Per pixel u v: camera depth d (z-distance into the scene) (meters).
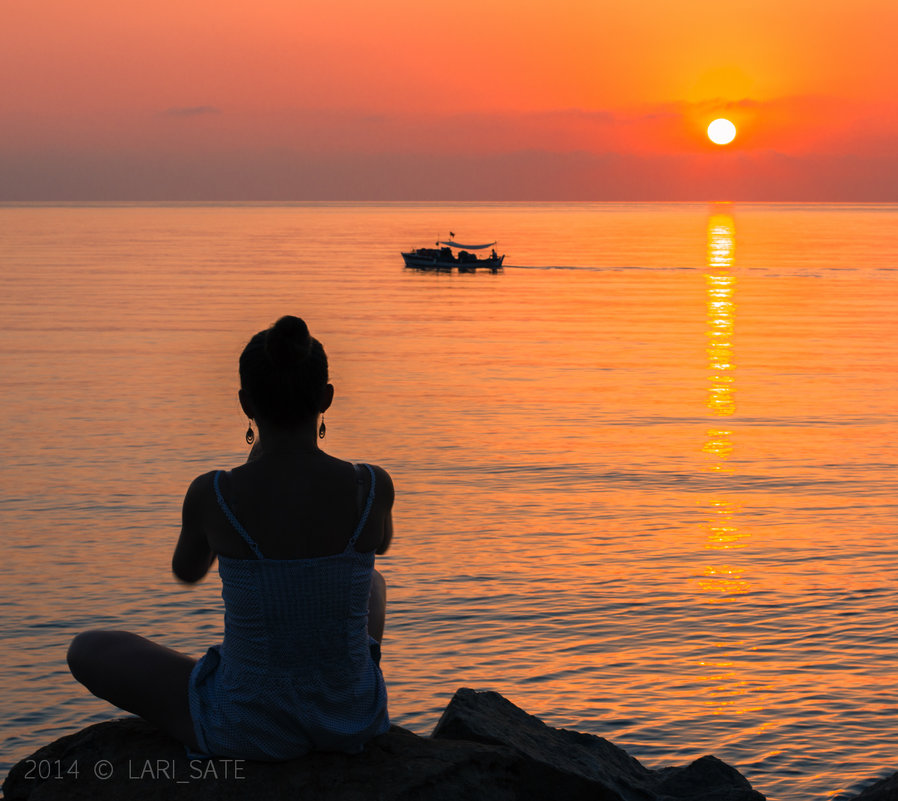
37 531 25.52
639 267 158.00
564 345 70.00
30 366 58.56
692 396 48.94
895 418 42.56
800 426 40.78
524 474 32.31
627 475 32.03
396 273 145.00
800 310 94.56
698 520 26.44
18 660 16.91
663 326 81.75
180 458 35.12
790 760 13.02
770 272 146.12
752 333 76.69
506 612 19.16
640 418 42.94
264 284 123.12
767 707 14.70
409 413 44.19
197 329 77.44
